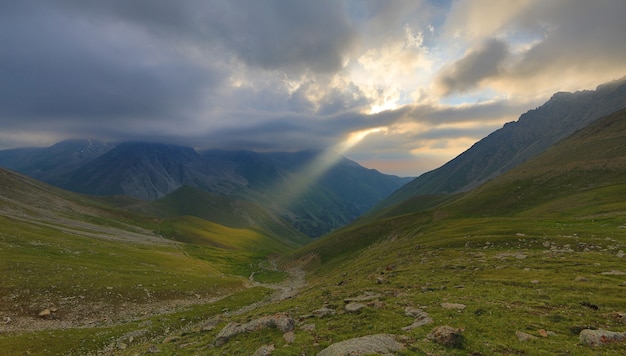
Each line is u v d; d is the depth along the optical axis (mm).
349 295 39219
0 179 191250
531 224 75688
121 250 108250
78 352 38219
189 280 82000
